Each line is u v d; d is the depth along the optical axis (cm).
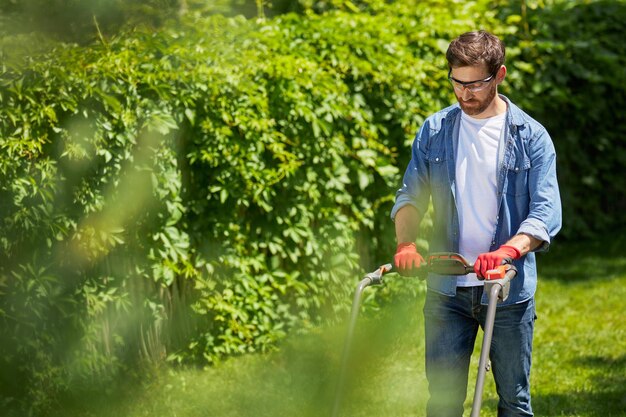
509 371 494
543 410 702
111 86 734
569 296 1045
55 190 705
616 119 1384
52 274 716
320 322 895
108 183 739
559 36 1310
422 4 1089
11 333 702
